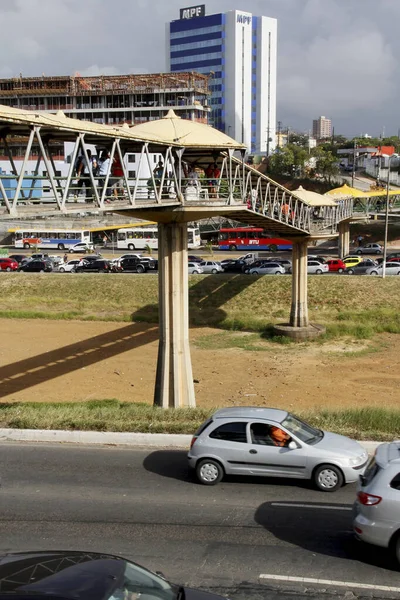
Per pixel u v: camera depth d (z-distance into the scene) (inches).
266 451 546.0
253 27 6087.6
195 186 1027.9
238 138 6058.1
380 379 1382.9
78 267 2763.3
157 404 1029.8
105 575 265.0
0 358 1573.6
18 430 686.5
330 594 378.9
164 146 914.1
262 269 2504.9
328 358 1585.9
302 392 1282.0
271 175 5315.0
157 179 955.3
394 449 439.2
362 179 5403.5
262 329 1919.3
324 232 1887.3
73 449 654.5
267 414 577.6
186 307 1029.2
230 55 5940.0
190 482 563.2
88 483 561.3
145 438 666.2
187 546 441.4
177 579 395.5
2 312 2140.7
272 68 6269.7
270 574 402.0
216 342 1779.0
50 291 2317.9
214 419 570.9
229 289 2201.0
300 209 1737.2
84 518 488.7
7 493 539.2
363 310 1999.3
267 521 482.3
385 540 402.0
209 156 1071.6
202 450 555.8
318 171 5280.5
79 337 1823.3
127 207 827.4
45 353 1626.5
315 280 2180.1
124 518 488.4
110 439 670.5
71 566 273.0
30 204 734.5
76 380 1371.8
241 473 552.7
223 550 435.2
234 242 3535.9
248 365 1521.9
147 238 3666.3
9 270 2817.4
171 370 1021.2
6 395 1249.4
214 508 506.6
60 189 737.6
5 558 287.4
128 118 4229.8
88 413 770.8
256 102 6225.4
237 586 387.2
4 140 721.6
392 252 3218.5
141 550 435.5
